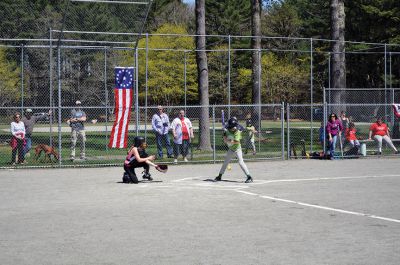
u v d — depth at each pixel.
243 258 7.95
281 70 65.44
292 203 12.98
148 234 9.61
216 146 30.11
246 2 72.75
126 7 26.62
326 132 25.00
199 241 9.05
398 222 10.63
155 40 55.06
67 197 14.06
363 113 44.59
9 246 8.80
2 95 35.56
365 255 8.10
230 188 15.65
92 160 23.47
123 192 14.91
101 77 32.09
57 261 7.86
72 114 23.48
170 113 56.22
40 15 29.44
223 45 63.12
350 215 11.39
